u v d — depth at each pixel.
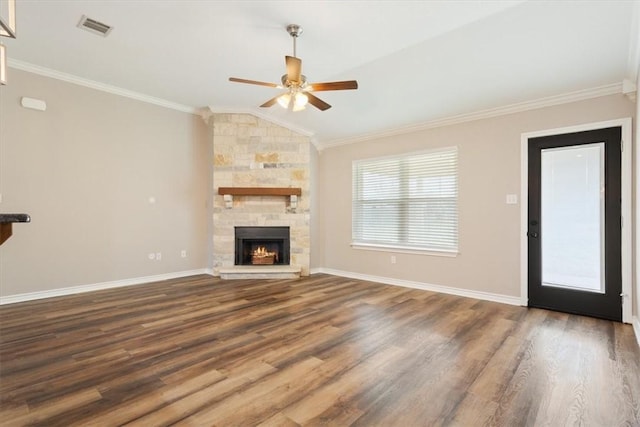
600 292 3.45
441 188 4.67
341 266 5.82
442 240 4.64
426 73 3.44
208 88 4.44
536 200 3.85
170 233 5.21
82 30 3.01
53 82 4.04
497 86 3.58
